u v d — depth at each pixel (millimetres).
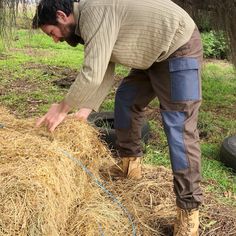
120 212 3150
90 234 2701
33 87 7156
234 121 5957
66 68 8805
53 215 2398
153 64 3006
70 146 2941
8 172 2453
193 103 2895
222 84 8305
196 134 2934
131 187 3637
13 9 5129
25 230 2264
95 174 3242
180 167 2869
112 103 6250
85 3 2742
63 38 2885
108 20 2680
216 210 3514
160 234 3152
